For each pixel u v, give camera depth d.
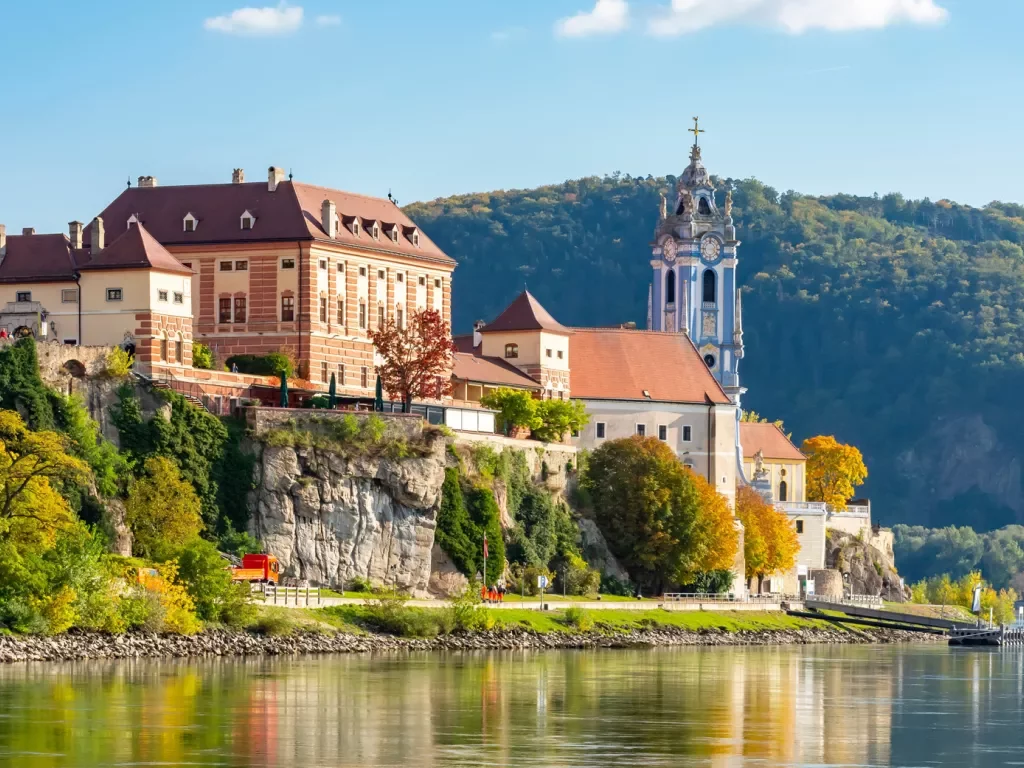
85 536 173.75
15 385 189.75
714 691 158.75
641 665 186.12
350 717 130.75
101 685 143.62
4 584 164.00
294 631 184.88
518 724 130.50
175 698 137.12
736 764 115.50
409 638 196.62
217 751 114.69
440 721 130.75
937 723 140.12
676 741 124.44
